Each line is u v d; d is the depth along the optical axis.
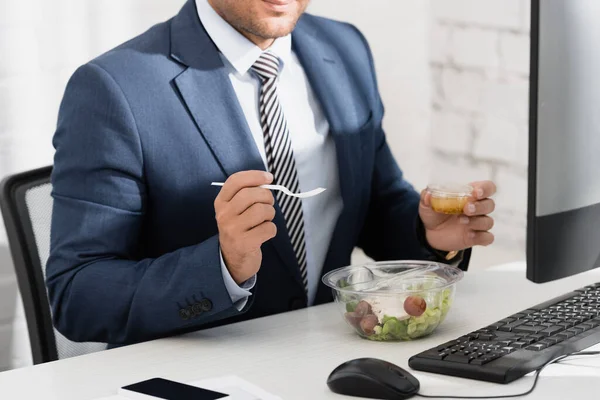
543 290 1.89
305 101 2.06
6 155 2.50
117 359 1.60
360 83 2.15
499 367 1.41
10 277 2.52
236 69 1.96
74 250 1.79
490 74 2.93
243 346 1.64
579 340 1.52
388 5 3.03
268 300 1.95
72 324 1.79
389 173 2.22
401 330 1.61
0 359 2.54
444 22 3.03
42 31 2.51
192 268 1.66
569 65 1.49
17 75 2.49
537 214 1.51
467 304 1.81
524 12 2.80
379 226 2.21
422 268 1.75
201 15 1.96
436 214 1.95
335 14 2.96
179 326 1.69
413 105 3.11
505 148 2.91
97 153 1.80
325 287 2.06
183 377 1.50
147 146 1.83
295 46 2.09
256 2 1.87
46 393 1.46
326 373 1.48
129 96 1.83
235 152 1.88
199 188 1.86
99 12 2.58
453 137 3.06
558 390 1.37
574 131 1.52
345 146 2.05
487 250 3.01
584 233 1.56
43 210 1.98
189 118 1.86
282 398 1.38
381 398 1.35
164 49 1.91
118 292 1.72
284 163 1.98
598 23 1.51
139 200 1.83
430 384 1.40
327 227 2.05
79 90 1.84
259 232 1.60
